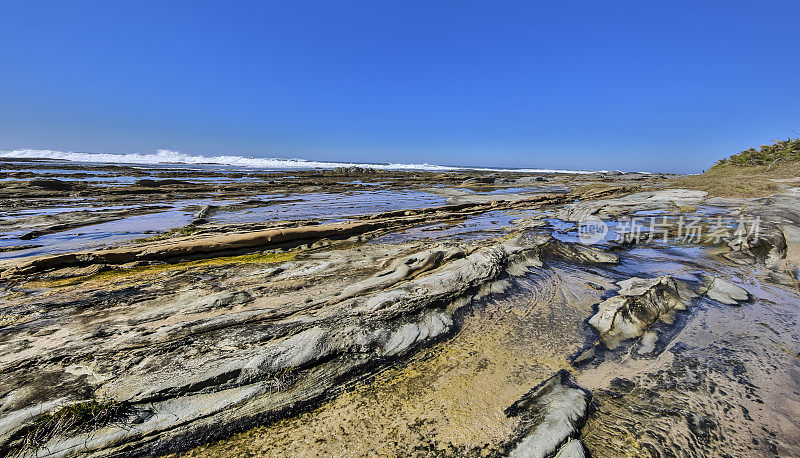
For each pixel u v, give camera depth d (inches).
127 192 1022.4
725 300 301.9
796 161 1170.6
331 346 202.4
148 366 181.5
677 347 228.8
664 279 311.9
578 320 263.9
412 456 143.8
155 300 273.1
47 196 920.9
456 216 748.6
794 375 200.1
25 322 233.5
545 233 528.4
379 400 175.8
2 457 134.9
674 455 145.2
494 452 144.3
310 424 160.7
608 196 1173.7
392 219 654.5
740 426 161.5
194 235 481.1
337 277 330.6
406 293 268.2
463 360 209.3
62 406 151.3
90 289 298.8
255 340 205.2
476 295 294.5
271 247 460.4
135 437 146.9
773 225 511.2
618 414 167.5
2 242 469.1
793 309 289.0
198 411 159.8
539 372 199.3
